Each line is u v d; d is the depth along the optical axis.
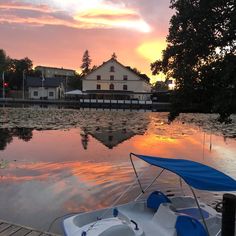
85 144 18.53
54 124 28.80
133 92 79.75
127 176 11.62
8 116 35.78
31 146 17.52
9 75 106.44
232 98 10.39
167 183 10.71
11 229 7.06
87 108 62.91
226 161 14.99
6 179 11.05
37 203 9.05
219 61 11.12
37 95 89.50
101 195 9.75
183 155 16.34
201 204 6.75
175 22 11.78
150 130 26.56
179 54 12.12
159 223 6.15
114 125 29.53
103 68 82.31
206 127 30.58
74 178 11.34
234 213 4.78
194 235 5.49
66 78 113.25
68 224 5.93
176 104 12.20
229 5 10.80
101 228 5.48
